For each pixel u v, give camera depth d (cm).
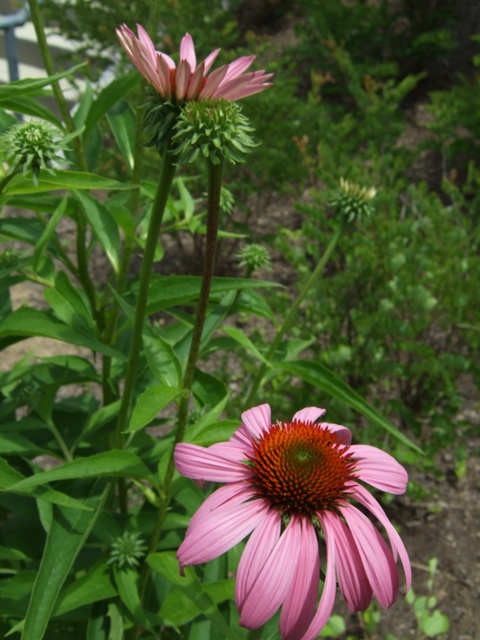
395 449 58
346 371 60
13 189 26
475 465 63
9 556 31
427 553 56
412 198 75
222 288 29
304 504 22
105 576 29
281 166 81
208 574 31
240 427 24
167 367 26
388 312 57
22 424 32
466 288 59
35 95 29
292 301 78
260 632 22
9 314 33
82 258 35
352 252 63
